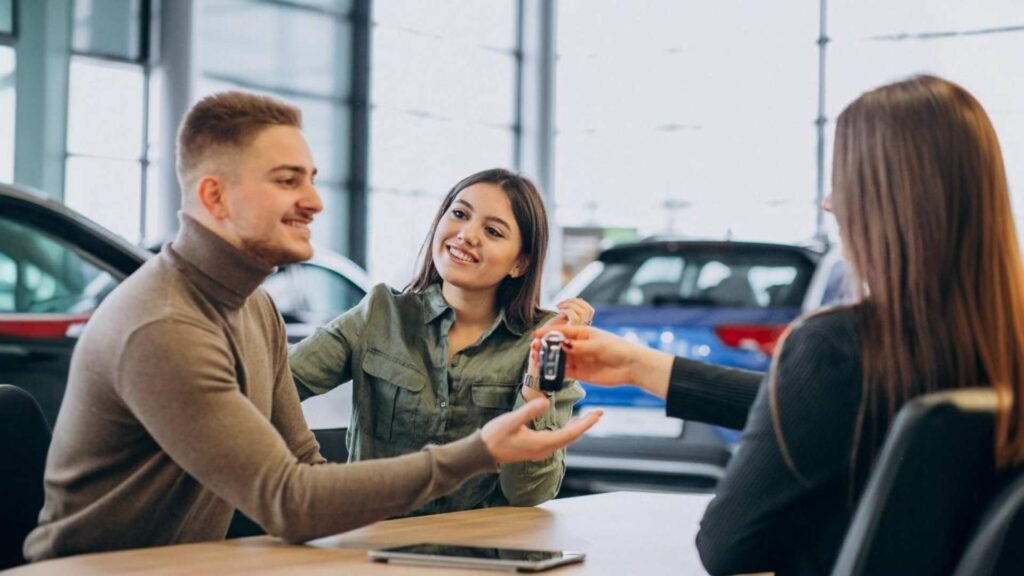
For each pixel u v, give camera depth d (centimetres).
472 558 162
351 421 256
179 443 171
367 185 1692
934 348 136
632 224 1928
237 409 173
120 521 180
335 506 171
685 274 595
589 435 548
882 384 136
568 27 1962
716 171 1864
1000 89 1689
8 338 410
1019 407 123
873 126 142
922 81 143
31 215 425
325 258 693
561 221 1966
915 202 138
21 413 209
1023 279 139
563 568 165
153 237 1384
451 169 1845
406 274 1719
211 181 183
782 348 142
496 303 256
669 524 210
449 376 251
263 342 201
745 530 143
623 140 1928
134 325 173
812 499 141
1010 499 118
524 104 1944
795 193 1805
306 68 1625
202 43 1493
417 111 1788
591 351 202
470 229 248
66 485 181
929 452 118
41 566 156
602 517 217
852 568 119
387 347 252
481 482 248
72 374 182
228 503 190
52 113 1307
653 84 1908
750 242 592
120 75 1376
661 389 199
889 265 139
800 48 1798
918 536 119
